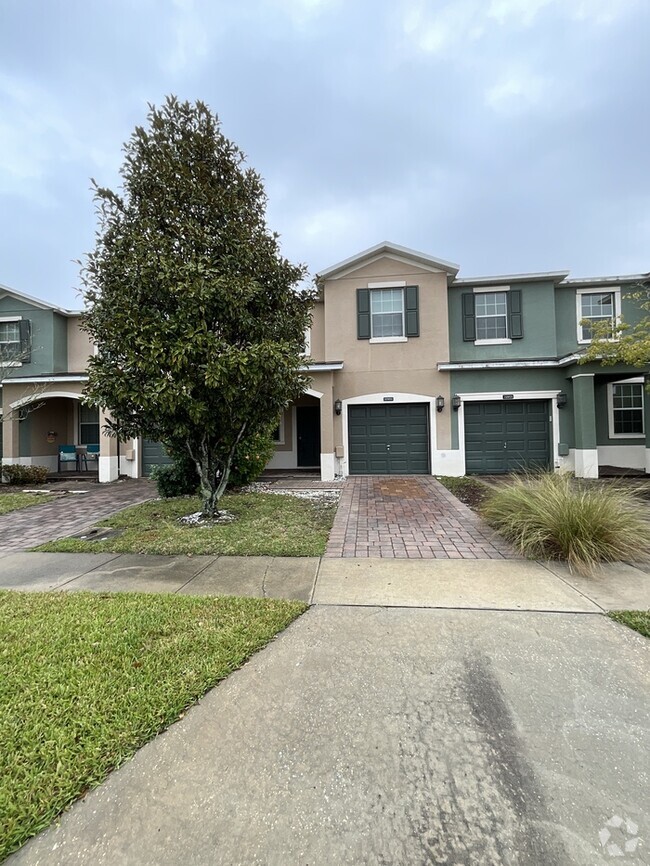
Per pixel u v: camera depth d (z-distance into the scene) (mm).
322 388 12750
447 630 3305
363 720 2330
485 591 4059
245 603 3814
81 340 15531
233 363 5855
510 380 12906
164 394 5746
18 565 5145
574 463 12312
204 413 6352
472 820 1744
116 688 2580
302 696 2537
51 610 3717
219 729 2271
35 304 14883
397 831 1703
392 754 2094
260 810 1801
